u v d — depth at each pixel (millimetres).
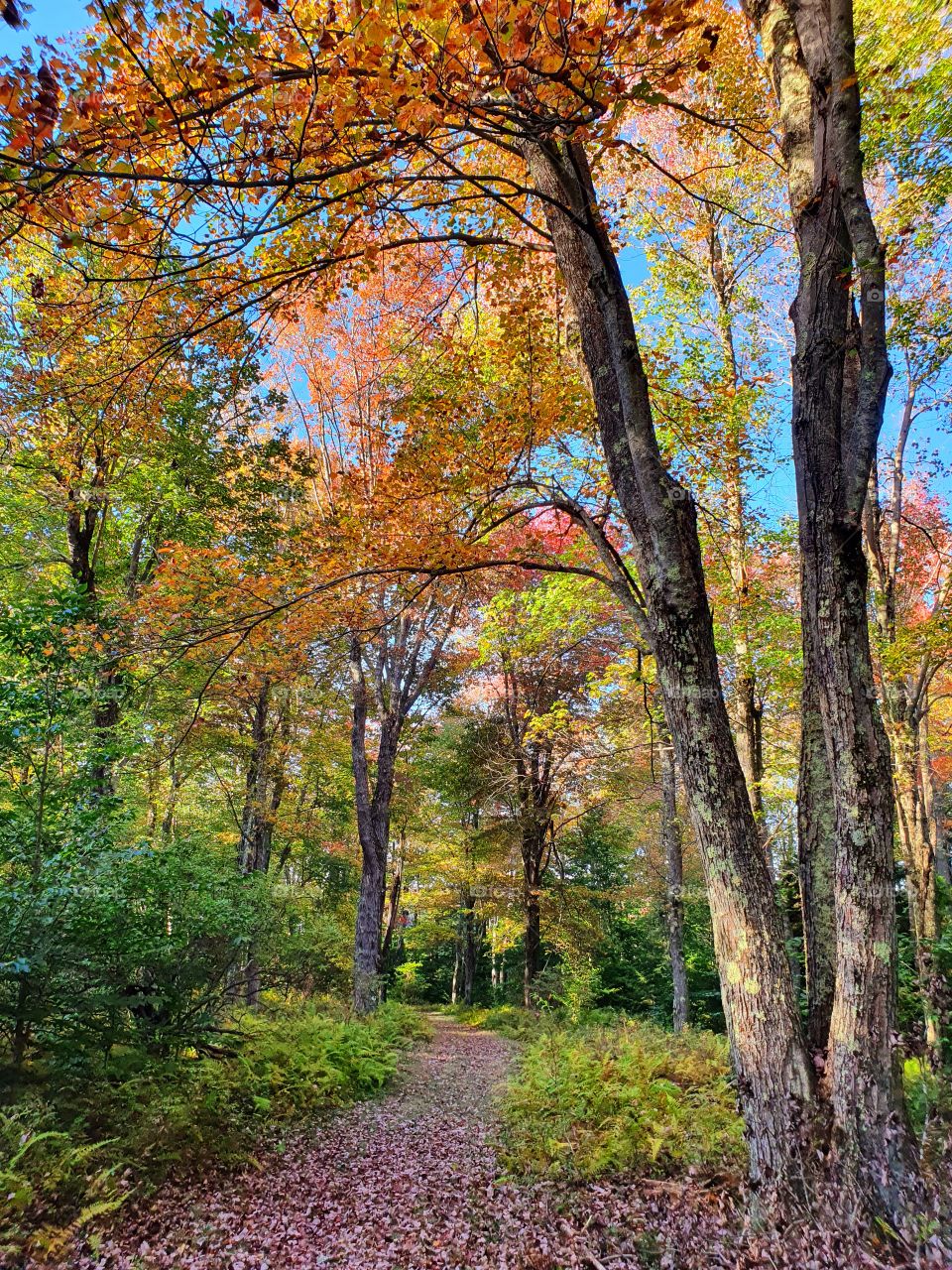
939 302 8688
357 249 5426
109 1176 4504
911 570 11281
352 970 13766
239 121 3248
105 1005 5328
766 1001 3668
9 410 6414
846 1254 2744
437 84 3166
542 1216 4707
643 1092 6340
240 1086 6797
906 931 11180
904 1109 3225
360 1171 6055
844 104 3795
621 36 3049
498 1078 10227
